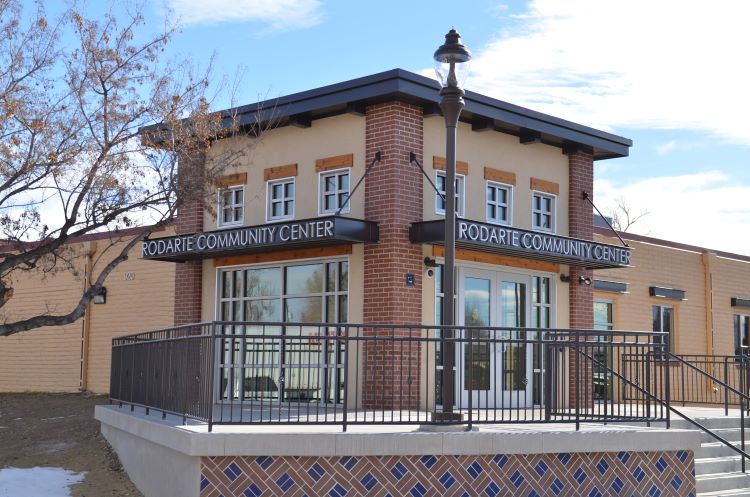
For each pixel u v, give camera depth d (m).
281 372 10.45
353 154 15.59
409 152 15.22
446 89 11.32
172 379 11.88
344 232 14.47
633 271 22.88
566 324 17.94
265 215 16.80
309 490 9.86
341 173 15.84
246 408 14.09
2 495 12.44
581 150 18.34
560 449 10.69
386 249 14.88
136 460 12.99
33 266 16.03
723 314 25.86
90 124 14.97
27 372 24.25
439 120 15.95
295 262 16.33
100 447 15.16
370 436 9.98
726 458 13.95
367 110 15.45
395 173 14.97
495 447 10.36
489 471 10.38
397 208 14.92
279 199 16.73
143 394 13.57
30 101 14.67
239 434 9.72
